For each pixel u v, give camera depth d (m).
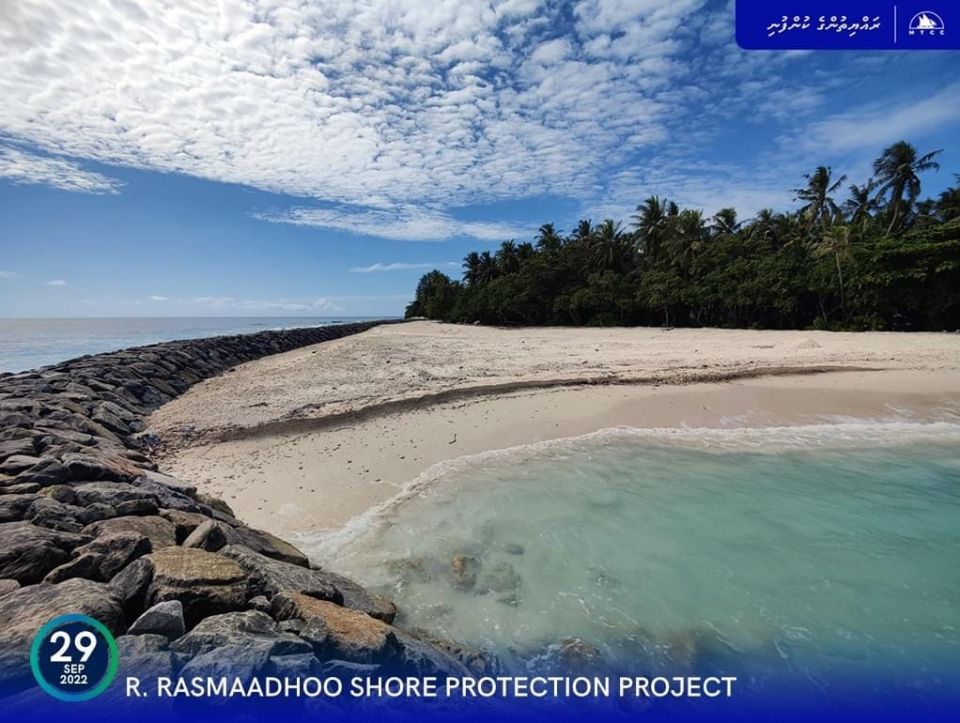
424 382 15.18
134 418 11.01
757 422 11.52
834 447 9.80
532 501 7.26
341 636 3.39
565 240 61.84
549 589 5.14
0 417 8.04
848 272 33.12
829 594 5.14
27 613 3.08
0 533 4.01
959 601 5.04
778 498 7.45
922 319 31.09
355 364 20.44
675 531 6.42
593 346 27.03
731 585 5.27
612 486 7.85
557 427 11.03
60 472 5.61
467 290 67.50
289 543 5.82
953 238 29.64
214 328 74.81
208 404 12.76
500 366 18.73
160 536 4.59
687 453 9.45
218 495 7.25
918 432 10.73
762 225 45.56
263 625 3.38
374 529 6.33
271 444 9.58
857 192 43.56
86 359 16.08
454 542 6.04
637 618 4.72
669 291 41.72
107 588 3.49
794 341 25.92
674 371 16.41
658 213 49.56
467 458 9.05
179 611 3.30
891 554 5.92
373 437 10.09
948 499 7.43
